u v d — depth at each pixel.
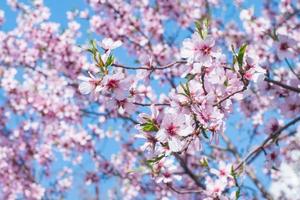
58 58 8.21
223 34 8.87
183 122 3.37
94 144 9.04
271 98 5.09
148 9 8.91
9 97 8.68
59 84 8.45
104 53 3.50
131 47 8.54
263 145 4.25
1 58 8.84
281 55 4.48
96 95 3.40
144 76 3.69
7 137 9.27
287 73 6.52
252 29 7.66
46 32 8.27
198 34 3.57
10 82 8.56
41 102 8.60
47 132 8.92
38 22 8.51
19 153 9.24
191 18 9.09
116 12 8.49
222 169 4.07
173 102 3.44
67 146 8.94
